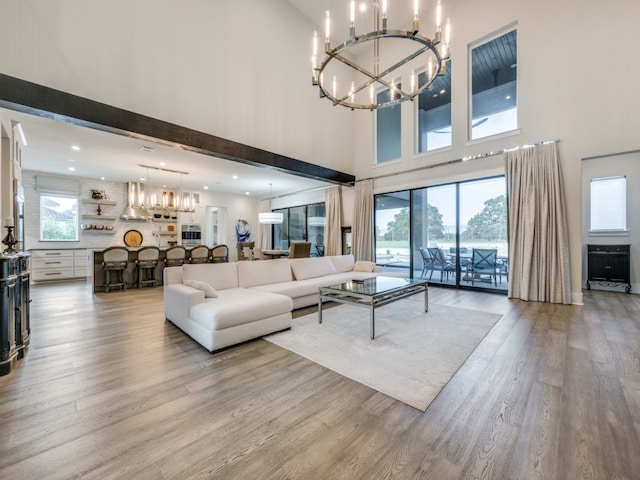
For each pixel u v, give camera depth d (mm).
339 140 7281
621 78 4027
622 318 3582
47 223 7047
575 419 1615
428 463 1312
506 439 1463
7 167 3701
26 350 2652
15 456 1363
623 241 5398
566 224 4418
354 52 7492
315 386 2012
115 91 3742
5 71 2955
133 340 2920
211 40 4785
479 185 5523
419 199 6426
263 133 5594
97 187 7656
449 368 2266
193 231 9352
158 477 1248
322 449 1410
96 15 3596
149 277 6504
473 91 5625
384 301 3139
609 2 4117
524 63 4832
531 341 2830
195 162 5992
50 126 4047
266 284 4219
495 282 5332
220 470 1285
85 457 1361
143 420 1642
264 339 2928
